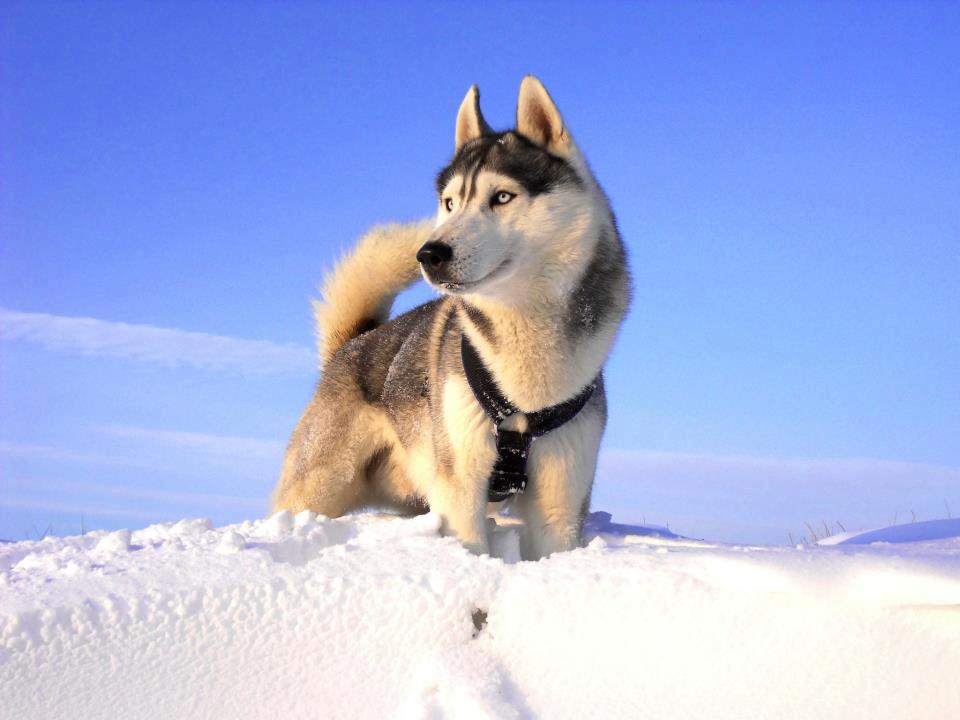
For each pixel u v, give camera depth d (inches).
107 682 38.8
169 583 40.6
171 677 38.9
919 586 35.1
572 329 49.6
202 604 39.7
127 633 39.3
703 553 40.8
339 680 38.7
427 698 37.5
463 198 50.5
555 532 53.5
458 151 57.1
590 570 39.7
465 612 39.5
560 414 50.6
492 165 49.9
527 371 49.3
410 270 73.5
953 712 34.3
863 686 35.3
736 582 37.6
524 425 50.6
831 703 35.3
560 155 51.3
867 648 35.7
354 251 74.4
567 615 38.5
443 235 47.5
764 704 35.7
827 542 64.3
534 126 52.2
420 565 41.2
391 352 62.2
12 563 51.0
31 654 38.7
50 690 38.5
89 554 46.0
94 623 39.2
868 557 37.7
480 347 49.9
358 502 66.8
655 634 37.5
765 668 36.2
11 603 39.8
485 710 35.7
